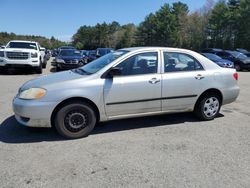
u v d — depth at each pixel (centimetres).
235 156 466
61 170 411
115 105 557
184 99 617
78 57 1981
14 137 538
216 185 375
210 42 6306
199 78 627
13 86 1127
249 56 2584
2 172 404
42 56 1923
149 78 577
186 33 7125
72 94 522
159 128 601
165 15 7581
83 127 541
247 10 5347
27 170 410
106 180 385
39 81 552
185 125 623
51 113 519
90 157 455
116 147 496
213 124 635
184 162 441
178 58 618
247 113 739
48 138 534
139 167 423
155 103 589
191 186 372
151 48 600
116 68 548
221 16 5925
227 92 663
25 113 513
